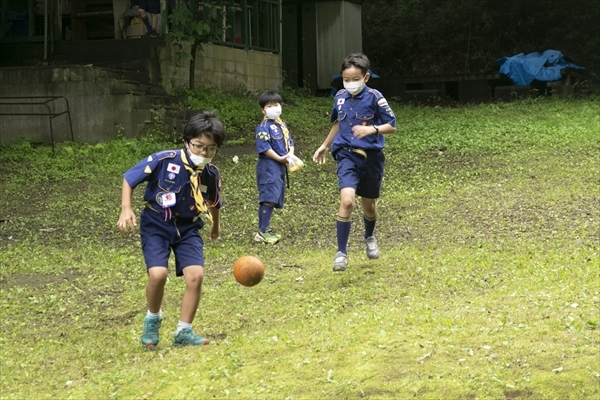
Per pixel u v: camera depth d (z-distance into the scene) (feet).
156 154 18.24
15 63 62.95
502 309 19.27
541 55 73.67
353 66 24.00
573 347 16.26
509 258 25.40
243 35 67.77
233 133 55.36
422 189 38.86
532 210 32.71
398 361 15.89
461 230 30.45
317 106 66.80
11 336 20.57
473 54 94.38
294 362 16.29
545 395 14.52
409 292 22.22
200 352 17.57
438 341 16.88
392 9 98.53
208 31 58.39
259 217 31.50
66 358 18.37
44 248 31.27
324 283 23.97
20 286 25.91
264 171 31.37
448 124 56.90
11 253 30.35
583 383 14.79
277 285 24.16
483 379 14.96
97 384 16.07
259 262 18.81
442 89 74.90
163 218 18.30
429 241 29.27
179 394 15.06
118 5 61.93
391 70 97.45
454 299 21.03
